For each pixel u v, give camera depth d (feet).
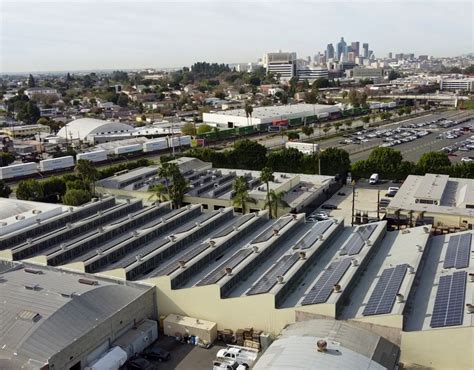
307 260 238.48
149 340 213.25
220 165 547.49
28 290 211.20
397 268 226.38
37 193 437.58
